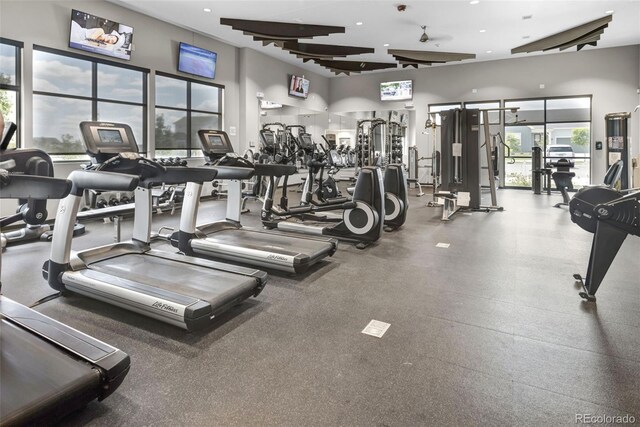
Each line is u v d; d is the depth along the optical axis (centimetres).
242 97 998
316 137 1320
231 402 175
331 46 937
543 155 1109
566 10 719
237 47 987
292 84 1156
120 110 727
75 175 279
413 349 223
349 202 477
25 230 484
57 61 625
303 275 357
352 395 180
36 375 154
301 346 226
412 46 946
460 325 254
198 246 388
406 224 614
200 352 219
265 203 511
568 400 176
